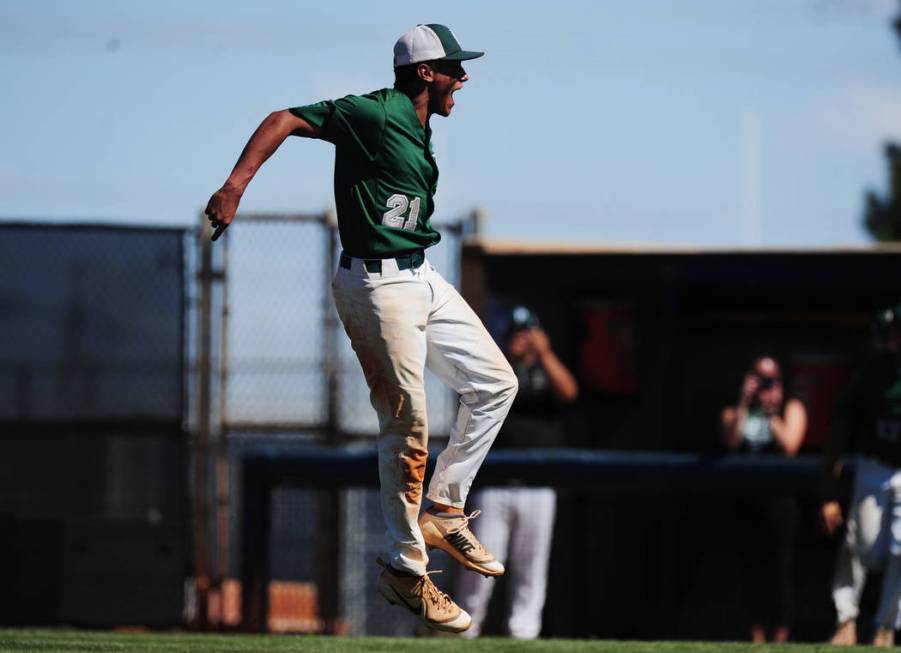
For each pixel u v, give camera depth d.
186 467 35.34
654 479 32.50
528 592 32.28
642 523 33.53
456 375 17.23
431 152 16.55
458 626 17.83
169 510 35.25
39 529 35.22
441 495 17.77
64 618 35.00
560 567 33.53
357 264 16.23
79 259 35.75
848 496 32.16
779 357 37.06
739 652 21.66
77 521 35.22
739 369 37.06
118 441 35.47
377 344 16.33
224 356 36.03
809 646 22.83
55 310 35.66
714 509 33.53
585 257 36.00
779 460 32.56
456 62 16.56
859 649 22.25
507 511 32.34
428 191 16.45
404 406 16.56
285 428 36.03
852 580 29.17
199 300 36.00
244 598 32.59
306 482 32.84
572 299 36.06
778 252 36.00
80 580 35.12
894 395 28.09
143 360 35.62
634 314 36.16
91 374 35.56
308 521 33.56
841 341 37.09
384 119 15.86
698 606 33.38
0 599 35.06
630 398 35.94
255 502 32.72
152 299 35.78
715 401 36.97
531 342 34.69
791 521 33.09
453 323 16.98
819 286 35.97
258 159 15.29
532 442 34.75
